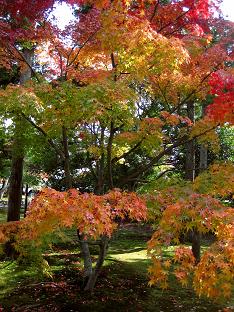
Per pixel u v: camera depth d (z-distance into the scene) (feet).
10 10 22.20
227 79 18.83
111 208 15.26
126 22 17.37
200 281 11.78
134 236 50.72
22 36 22.71
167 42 16.57
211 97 29.68
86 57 23.62
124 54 17.44
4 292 23.29
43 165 51.75
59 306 21.33
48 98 17.58
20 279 25.55
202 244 44.80
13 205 33.40
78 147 27.63
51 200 14.32
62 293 23.53
